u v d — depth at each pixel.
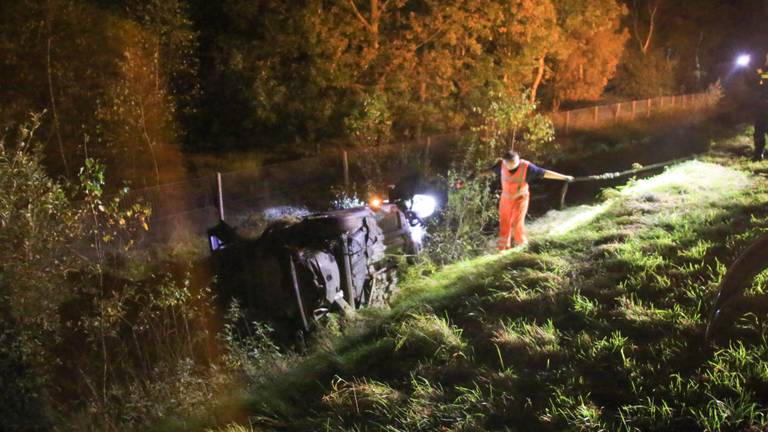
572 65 32.84
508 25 25.47
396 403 5.09
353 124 21.89
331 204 15.09
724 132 21.42
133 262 11.46
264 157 22.97
